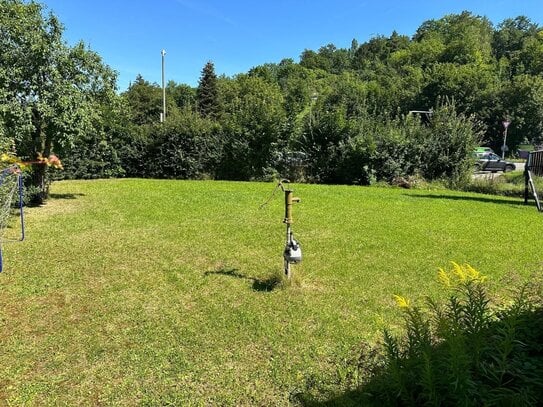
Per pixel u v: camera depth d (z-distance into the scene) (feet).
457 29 291.38
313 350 12.53
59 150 40.60
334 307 15.71
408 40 336.90
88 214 33.99
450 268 20.74
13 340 12.96
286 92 234.38
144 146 73.82
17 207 36.17
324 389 10.48
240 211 36.01
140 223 30.53
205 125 73.46
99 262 21.06
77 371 11.34
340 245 24.89
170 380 10.96
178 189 51.83
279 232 28.04
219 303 16.02
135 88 230.07
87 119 39.40
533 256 23.21
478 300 8.77
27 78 37.50
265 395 10.37
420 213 37.09
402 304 9.48
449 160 66.18
